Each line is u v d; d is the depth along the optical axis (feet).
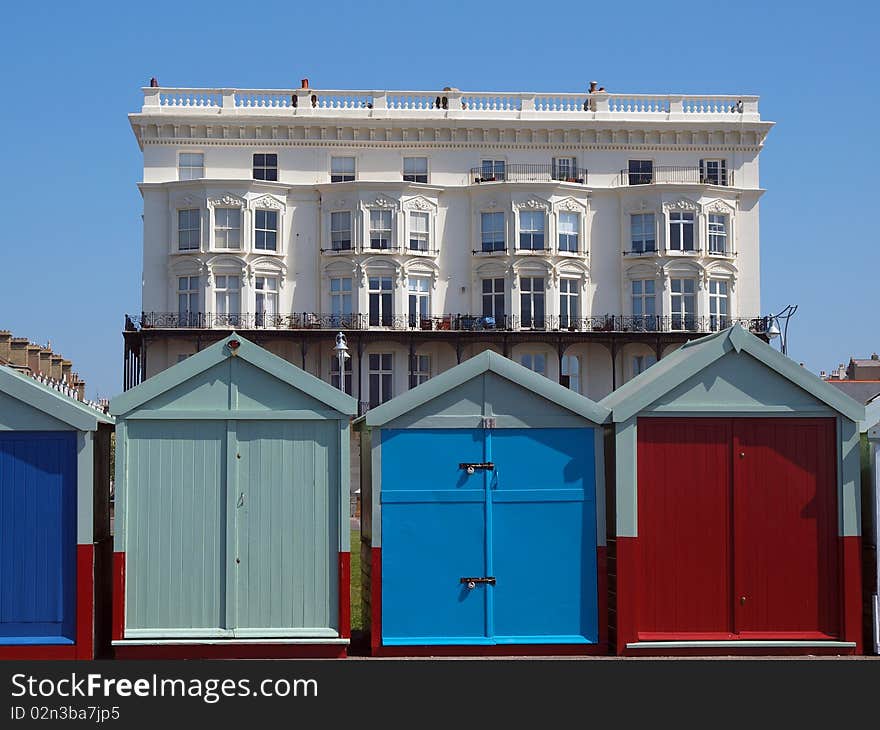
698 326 180.55
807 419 45.80
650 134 183.11
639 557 44.86
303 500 44.06
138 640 42.93
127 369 174.60
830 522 45.60
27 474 43.47
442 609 44.50
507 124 180.24
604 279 183.32
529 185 178.81
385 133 180.14
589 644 44.80
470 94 181.57
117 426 43.60
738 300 184.65
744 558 45.27
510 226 179.32
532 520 45.01
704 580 45.03
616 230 183.83
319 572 43.93
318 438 44.24
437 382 44.60
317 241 179.22
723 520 45.32
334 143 179.42
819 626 45.24
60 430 43.52
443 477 44.80
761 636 44.91
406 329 176.55
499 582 44.70
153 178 177.17
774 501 45.52
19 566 43.27
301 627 43.73
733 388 45.52
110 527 49.39
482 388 45.06
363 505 51.06
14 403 43.34
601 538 45.14
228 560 43.55
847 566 45.27
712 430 45.52
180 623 43.42
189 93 177.88
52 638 43.19
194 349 174.70
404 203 177.68
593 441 45.32
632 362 182.60
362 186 176.45
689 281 181.68
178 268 175.83
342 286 178.09
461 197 181.88
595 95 182.91
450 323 179.01
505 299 179.93
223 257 174.29
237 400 44.01
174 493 43.70
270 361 43.93
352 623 54.19
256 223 176.35
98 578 45.19
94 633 44.01
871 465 45.65
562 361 183.62
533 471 45.11
